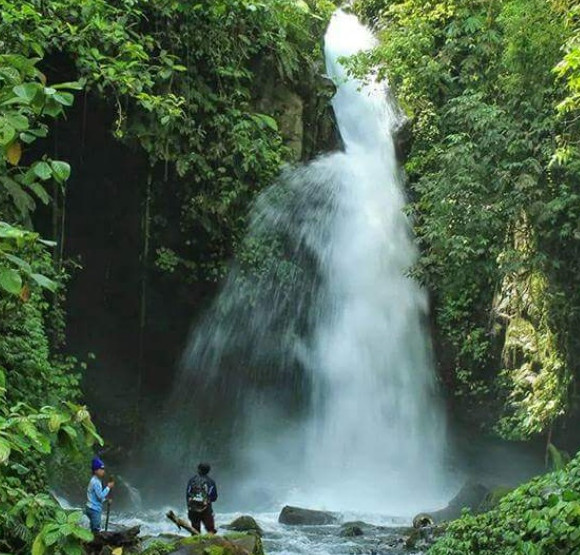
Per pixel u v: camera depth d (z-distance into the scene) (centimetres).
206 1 1667
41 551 557
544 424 1669
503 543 820
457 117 1756
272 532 1338
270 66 1880
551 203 1523
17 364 1161
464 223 1605
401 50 2036
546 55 1566
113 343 1914
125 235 1834
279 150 1839
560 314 1627
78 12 1467
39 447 561
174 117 1551
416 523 1432
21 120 585
